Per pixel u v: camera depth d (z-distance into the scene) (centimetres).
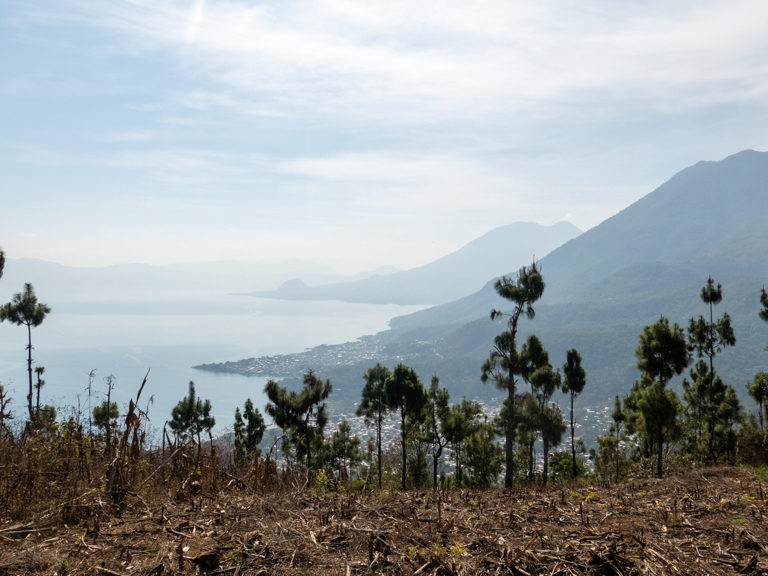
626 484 858
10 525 470
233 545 444
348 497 664
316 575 396
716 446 2333
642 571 420
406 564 424
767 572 418
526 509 632
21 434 677
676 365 2261
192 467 719
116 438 684
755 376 2125
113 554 418
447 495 729
